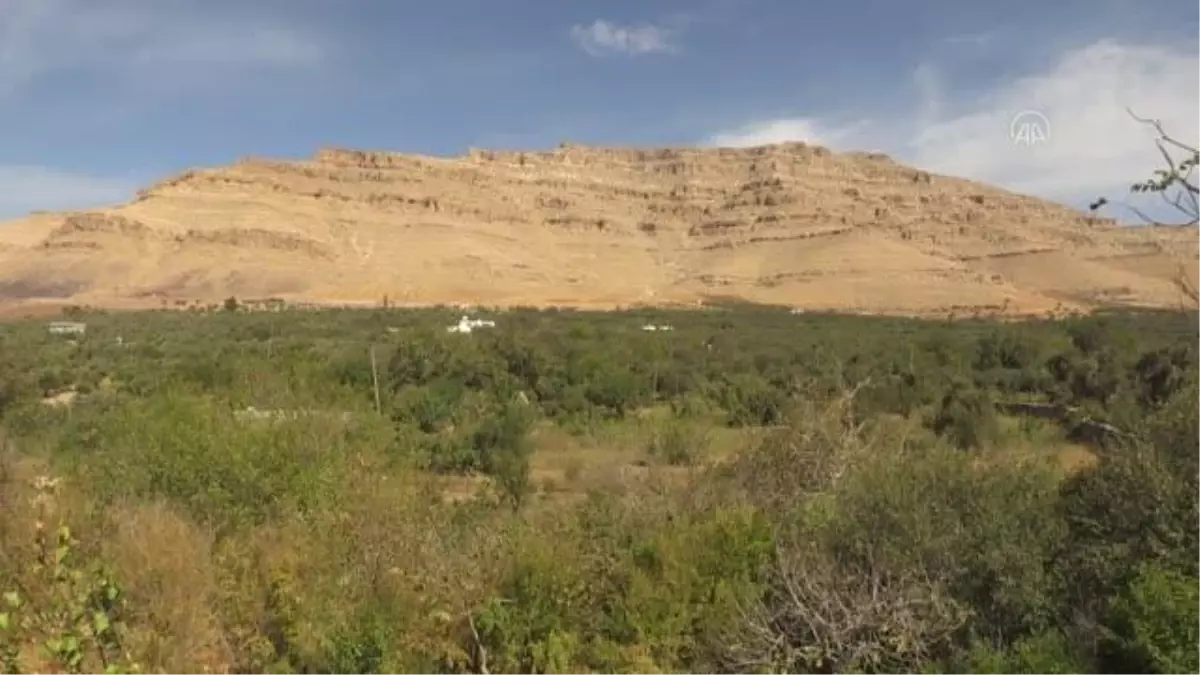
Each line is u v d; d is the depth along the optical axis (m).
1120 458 8.22
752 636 8.14
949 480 8.88
